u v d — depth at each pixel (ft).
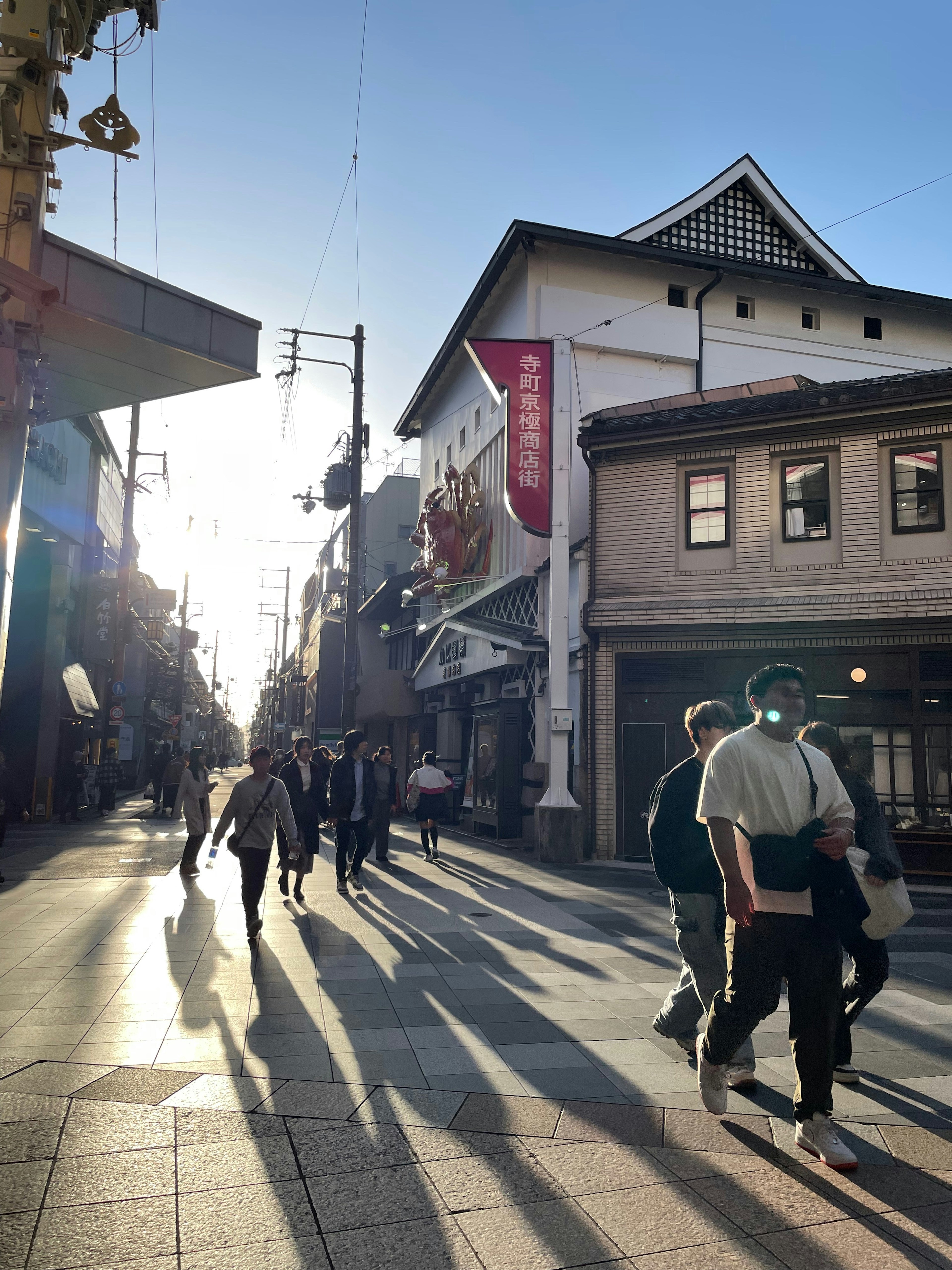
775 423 46.78
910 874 41.22
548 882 39.60
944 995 20.83
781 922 11.99
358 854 37.24
